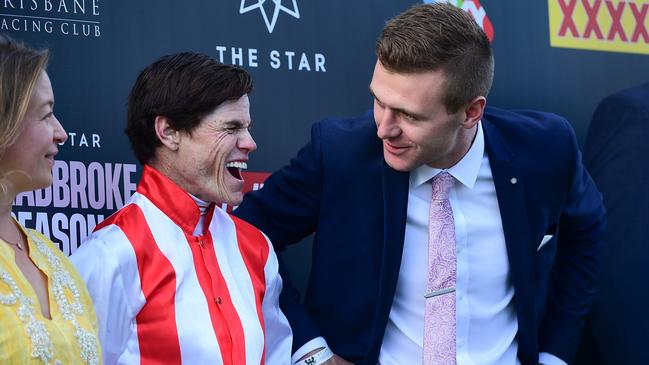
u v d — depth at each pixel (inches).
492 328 172.1
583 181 180.5
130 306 148.1
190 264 153.2
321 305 173.8
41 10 184.9
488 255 171.8
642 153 211.6
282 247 175.9
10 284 118.8
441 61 154.9
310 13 204.5
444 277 169.0
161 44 193.0
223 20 197.9
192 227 155.4
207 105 152.9
